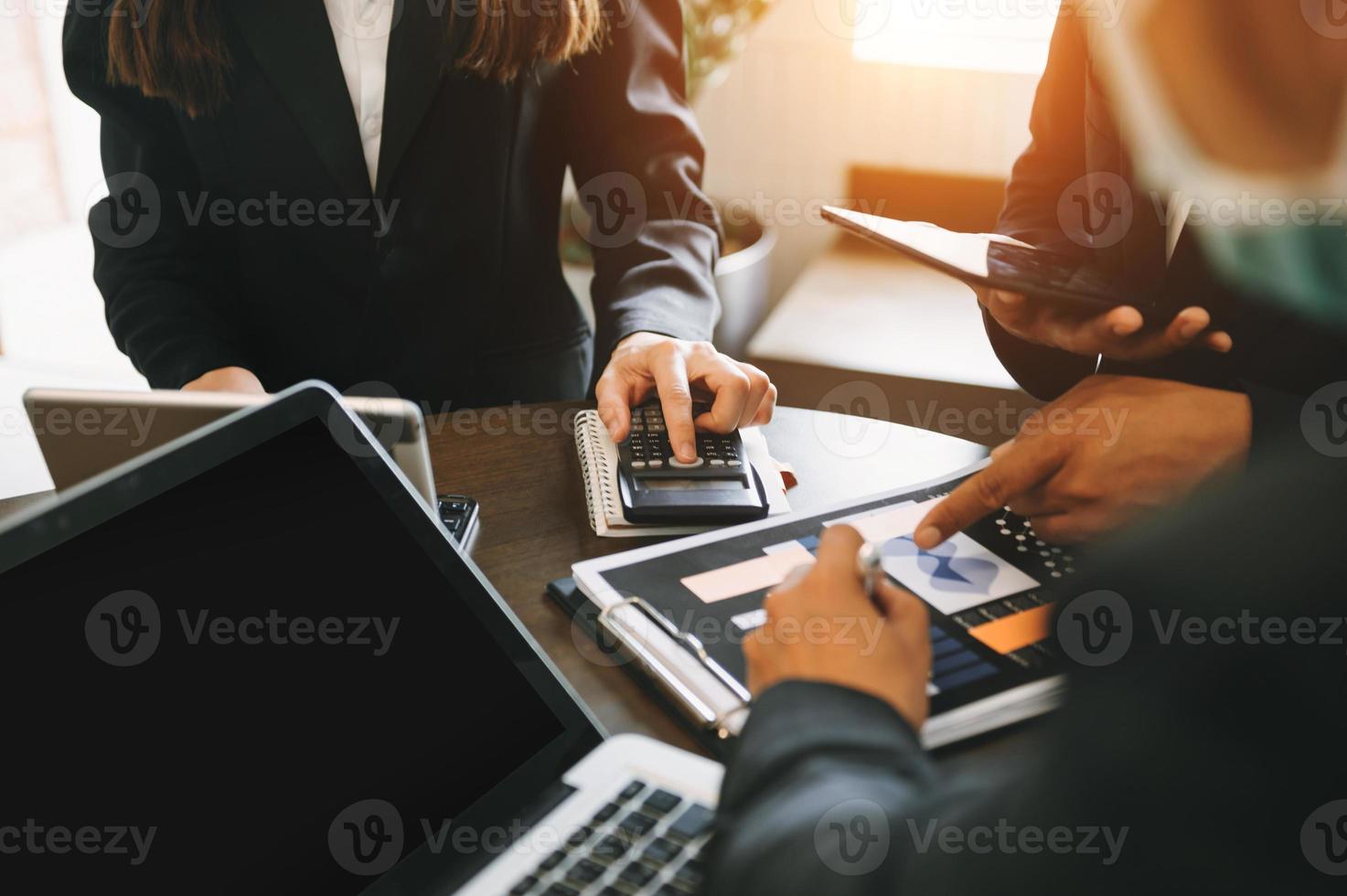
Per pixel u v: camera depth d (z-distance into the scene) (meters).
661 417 1.12
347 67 1.34
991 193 2.93
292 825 0.58
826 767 0.45
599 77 1.42
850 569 0.62
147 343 1.30
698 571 0.88
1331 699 0.35
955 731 0.70
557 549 1.00
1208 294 0.65
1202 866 0.35
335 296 1.42
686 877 0.59
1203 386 0.78
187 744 0.56
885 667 0.54
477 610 0.71
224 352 1.30
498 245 1.43
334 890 0.59
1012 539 0.90
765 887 0.42
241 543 0.62
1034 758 0.39
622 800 0.65
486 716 0.67
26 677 0.53
